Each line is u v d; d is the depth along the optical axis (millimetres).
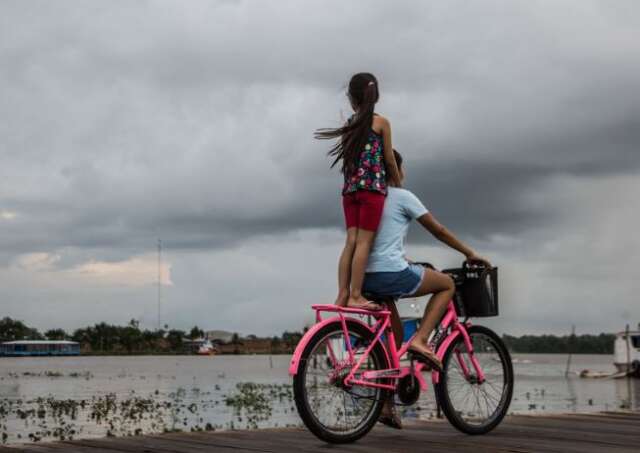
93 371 63844
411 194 4910
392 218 4852
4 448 4410
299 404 4422
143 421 19062
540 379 49406
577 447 4547
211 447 4469
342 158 4844
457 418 5090
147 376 51906
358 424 4684
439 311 4941
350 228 4836
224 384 39000
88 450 4336
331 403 4566
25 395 30109
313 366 4492
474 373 5242
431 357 4855
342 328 4598
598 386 38719
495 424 5273
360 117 4785
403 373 4824
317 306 4602
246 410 22438
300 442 4688
